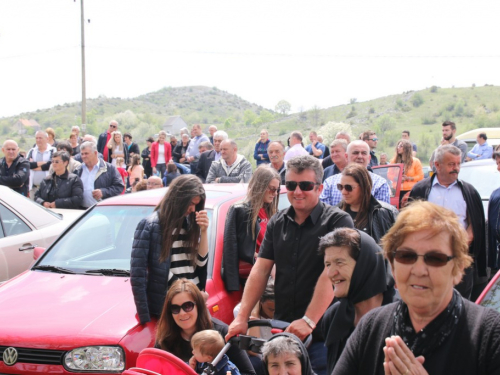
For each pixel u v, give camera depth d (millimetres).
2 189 7184
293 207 4000
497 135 18000
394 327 2203
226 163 9359
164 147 17891
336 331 3164
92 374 4039
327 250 3207
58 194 8758
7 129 144500
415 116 109438
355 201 4844
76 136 14898
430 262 2074
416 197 6059
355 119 112875
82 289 4797
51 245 5594
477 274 5797
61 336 4148
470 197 5777
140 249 4367
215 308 4688
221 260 5043
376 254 3197
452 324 2072
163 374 2906
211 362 3365
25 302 4664
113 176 9312
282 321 3742
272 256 4086
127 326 4223
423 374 1966
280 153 8492
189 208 4441
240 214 5062
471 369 1997
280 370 2980
